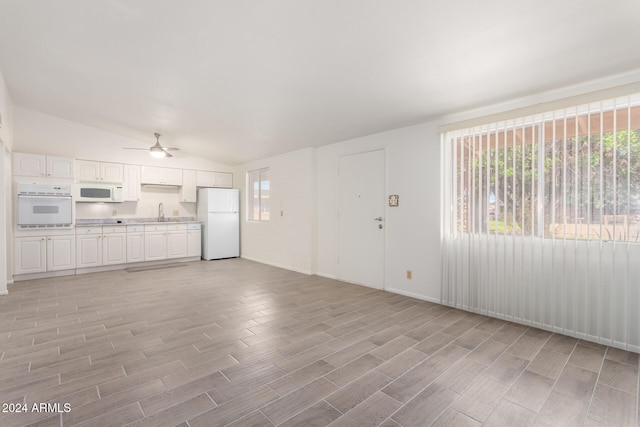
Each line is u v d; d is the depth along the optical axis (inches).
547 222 113.2
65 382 78.1
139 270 217.6
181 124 189.2
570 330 109.0
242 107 154.0
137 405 69.2
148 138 225.0
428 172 149.3
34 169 187.9
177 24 93.7
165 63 118.3
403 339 105.7
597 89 102.9
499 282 125.6
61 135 204.7
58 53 117.2
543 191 113.9
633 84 93.3
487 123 126.3
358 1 76.4
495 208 126.1
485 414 67.5
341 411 68.1
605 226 101.3
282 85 126.9
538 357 93.4
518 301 120.7
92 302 144.3
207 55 109.8
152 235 234.4
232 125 182.1
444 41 88.1
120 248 220.4
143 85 139.6
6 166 175.6
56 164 194.2
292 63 109.3
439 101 126.4
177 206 264.5
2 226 156.0
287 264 226.7
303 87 127.0
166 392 74.3
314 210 209.0
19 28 101.4
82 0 86.5
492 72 102.0
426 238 150.0
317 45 96.9
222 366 86.9
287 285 178.5
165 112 171.2
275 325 117.6
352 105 138.5
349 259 187.6
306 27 88.7
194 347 98.6
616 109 98.4
